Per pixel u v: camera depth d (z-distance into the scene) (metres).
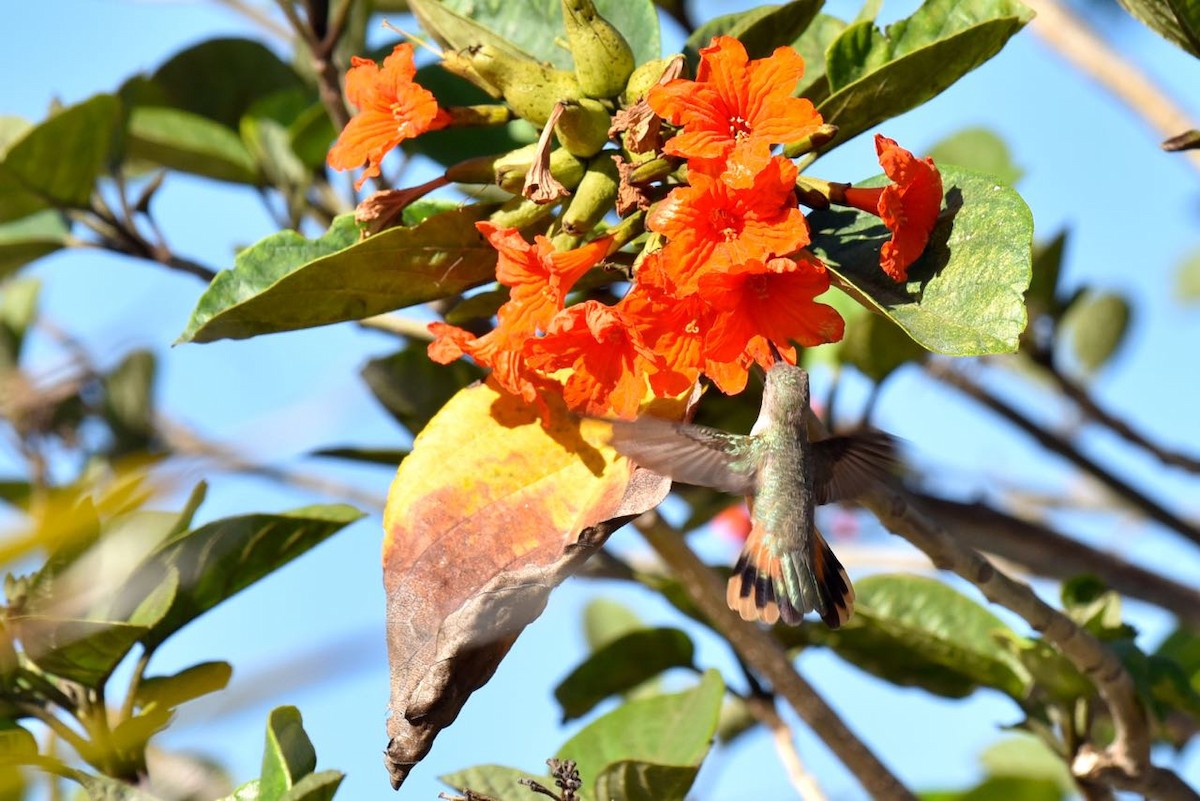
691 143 4.13
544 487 4.61
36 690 5.10
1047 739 5.95
